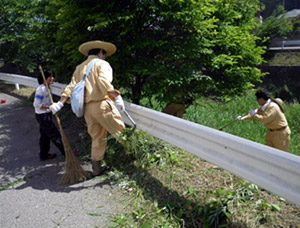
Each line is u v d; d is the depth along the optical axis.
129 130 3.99
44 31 6.35
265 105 4.79
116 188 3.51
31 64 11.36
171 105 6.02
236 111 9.30
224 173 3.55
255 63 5.89
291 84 15.11
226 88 5.82
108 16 4.51
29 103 8.53
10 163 4.51
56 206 3.20
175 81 4.66
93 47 3.93
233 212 2.73
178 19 4.58
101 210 3.08
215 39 5.30
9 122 6.79
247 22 6.25
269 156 2.36
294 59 16.30
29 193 3.51
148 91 5.35
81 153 4.66
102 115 3.60
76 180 3.72
